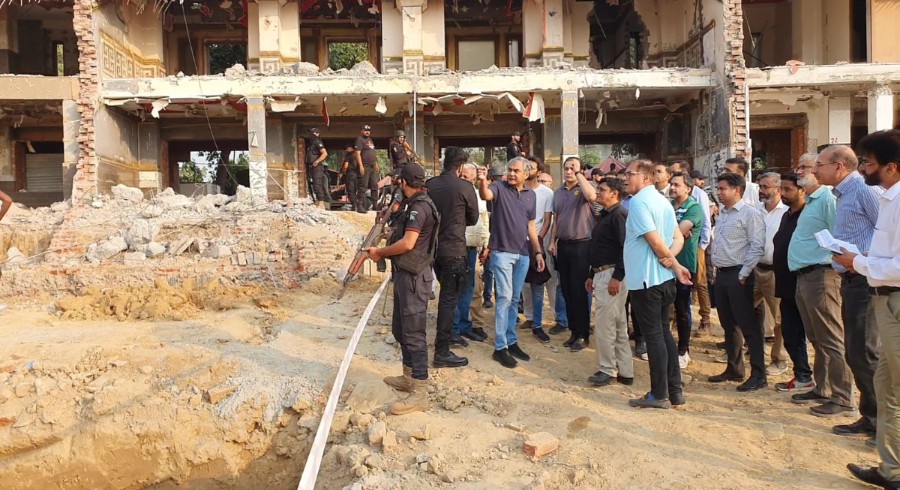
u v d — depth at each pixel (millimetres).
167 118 21234
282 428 6445
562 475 4906
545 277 7695
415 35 19719
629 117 21969
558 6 19984
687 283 5840
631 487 4730
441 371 6848
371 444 5531
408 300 5965
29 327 8766
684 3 20484
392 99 19344
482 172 7012
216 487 6367
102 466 6484
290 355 7418
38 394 6902
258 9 20297
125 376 7105
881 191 5035
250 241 11633
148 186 20875
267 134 21062
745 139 17344
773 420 5762
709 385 6859
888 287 4355
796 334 6516
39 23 22375
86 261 11547
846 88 18391
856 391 6656
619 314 6672
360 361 7160
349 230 12539
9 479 6555
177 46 22578
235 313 9141
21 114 19828
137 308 9352
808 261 5832
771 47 22562
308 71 18844
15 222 13430
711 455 5129
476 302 8445
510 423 5727
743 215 6648
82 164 17750
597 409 5984
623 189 6629
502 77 18469
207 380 6996
